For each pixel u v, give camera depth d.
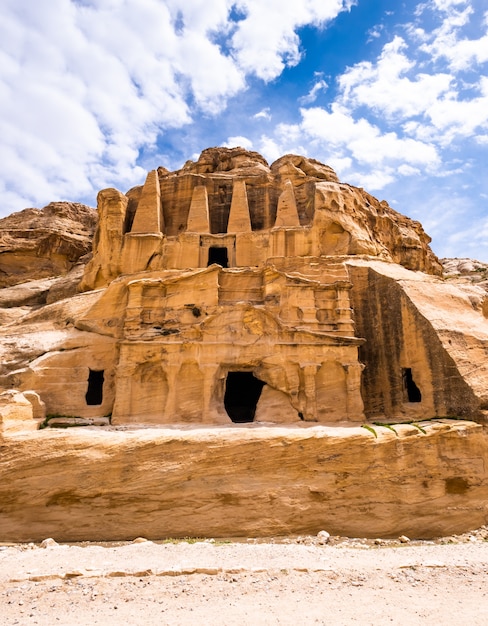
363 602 8.17
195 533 15.23
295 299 23.00
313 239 29.11
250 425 19.28
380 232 35.69
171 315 22.83
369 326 24.14
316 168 36.41
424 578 9.64
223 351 21.61
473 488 16.91
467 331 20.59
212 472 16.02
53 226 51.66
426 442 17.22
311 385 21.08
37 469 15.39
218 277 23.73
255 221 33.44
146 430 17.69
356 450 16.73
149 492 15.53
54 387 21.36
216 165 39.78
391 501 16.36
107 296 24.48
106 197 32.16
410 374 23.28
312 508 15.91
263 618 7.40
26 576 9.56
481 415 17.86
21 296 38.25
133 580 9.35
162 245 30.33
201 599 8.34
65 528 14.96
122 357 21.42
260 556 11.31
